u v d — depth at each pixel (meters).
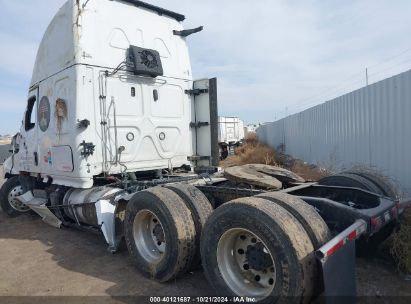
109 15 5.91
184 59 6.91
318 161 11.78
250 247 3.26
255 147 24.16
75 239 6.11
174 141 6.63
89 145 5.53
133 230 4.45
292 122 16.52
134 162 6.07
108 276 4.42
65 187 6.51
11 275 4.64
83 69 5.56
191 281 4.14
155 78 6.38
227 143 27.02
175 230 3.88
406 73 6.25
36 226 7.22
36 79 6.88
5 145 30.17
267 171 4.93
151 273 4.20
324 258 2.72
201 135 6.91
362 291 3.60
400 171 6.52
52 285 4.24
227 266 3.39
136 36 6.21
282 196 3.32
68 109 5.76
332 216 3.53
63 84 5.90
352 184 4.57
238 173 4.59
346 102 9.02
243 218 3.11
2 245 6.02
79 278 4.41
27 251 5.61
